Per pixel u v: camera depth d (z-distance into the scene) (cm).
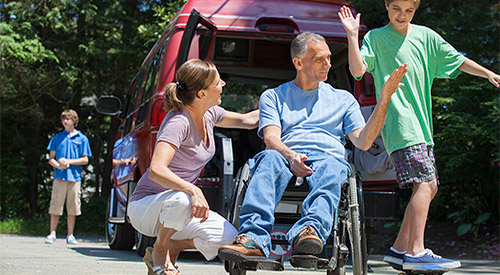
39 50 1403
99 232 1418
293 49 396
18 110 1468
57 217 880
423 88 418
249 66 746
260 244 321
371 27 1064
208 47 565
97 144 1677
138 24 1549
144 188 357
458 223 996
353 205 361
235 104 690
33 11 1453
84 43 1535
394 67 415
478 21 979
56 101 1620
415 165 400
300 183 362
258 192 336
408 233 400
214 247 345
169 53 567
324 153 376
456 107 923
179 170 350
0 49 1320
